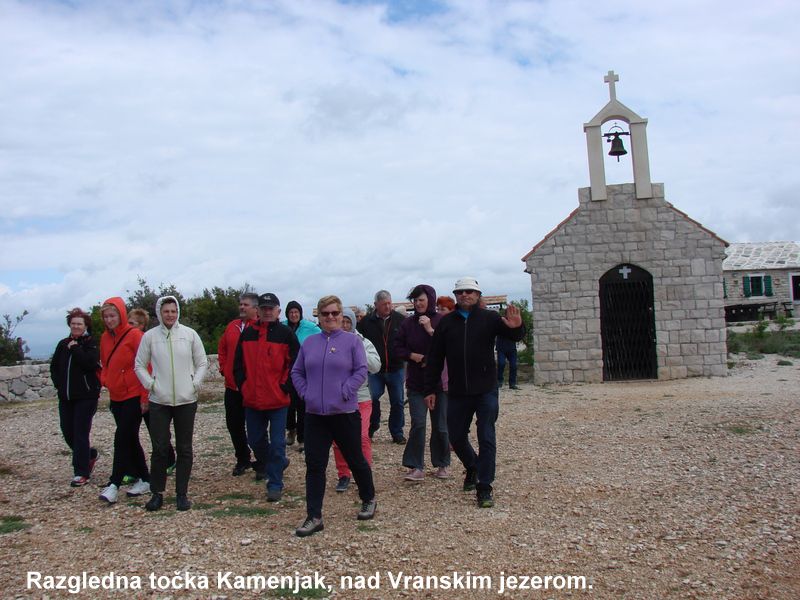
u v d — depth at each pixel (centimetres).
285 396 712
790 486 679
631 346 1727
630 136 1731
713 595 452
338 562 521
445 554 533
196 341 696
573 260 1725
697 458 816
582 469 793
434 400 712
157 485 670
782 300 4278
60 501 706
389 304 991
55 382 793
